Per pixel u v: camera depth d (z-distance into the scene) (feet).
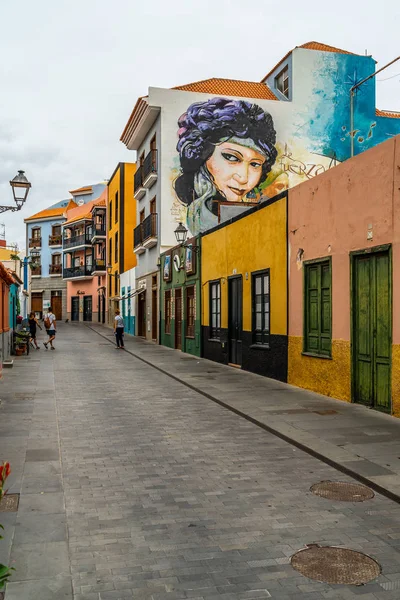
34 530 15.49
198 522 16.29
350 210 33.78
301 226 40.52
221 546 14.61
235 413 33.12
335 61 96.84
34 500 17.98
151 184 96.53
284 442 25.89
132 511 17.20
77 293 203.62
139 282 112.98
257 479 20.38
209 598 12.01
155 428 29.25
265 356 47.88
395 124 99.14
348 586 12.50
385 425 27.84
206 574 13.09
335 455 22.61
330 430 27.02
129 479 20.49
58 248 220.43
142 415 32.81
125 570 13.30
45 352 79.20
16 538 14.96
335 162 96.27
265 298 48.44
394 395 29.60
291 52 95.14
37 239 227.61
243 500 18.13
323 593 12.20
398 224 28.99
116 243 150.41
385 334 30.71
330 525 15.98
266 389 40.88
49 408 34.65
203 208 91.09
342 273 34.76
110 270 160.25
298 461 22.75
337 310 35.47
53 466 21.84
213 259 63.00
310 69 95.66
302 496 18.47
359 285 33.27
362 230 32.48
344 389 34.81
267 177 93.40
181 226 69.72
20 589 12.20
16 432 27.84
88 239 190.80
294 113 94.84
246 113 92.94
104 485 19.79
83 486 19.69
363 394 33.14
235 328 56.95
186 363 61.62
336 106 96.63
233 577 12.94
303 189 40.19
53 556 13.87
